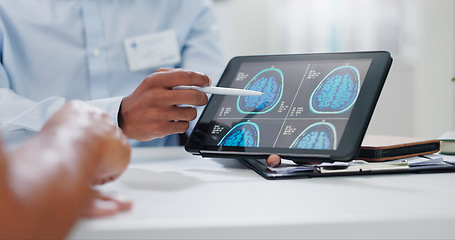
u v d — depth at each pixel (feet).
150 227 1.16
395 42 11.12
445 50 10.76
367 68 2.13
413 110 11.07
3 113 3.38
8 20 4.66
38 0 4.77
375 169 2.00
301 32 11.29
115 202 1.29
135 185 1.72
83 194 0.97
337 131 1.98
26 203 0.84
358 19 11.11
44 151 0.96
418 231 1.23
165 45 4.96
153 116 2.61
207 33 5.28
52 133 1.06
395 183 1.76
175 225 1.17
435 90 10.89
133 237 1.16
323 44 11.26
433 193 1.55
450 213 1.26
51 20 4.75
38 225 0.86
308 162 2.09
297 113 2.17
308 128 2.07
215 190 1.61
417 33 10.96
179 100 2.50
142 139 2.84
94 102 2.82
